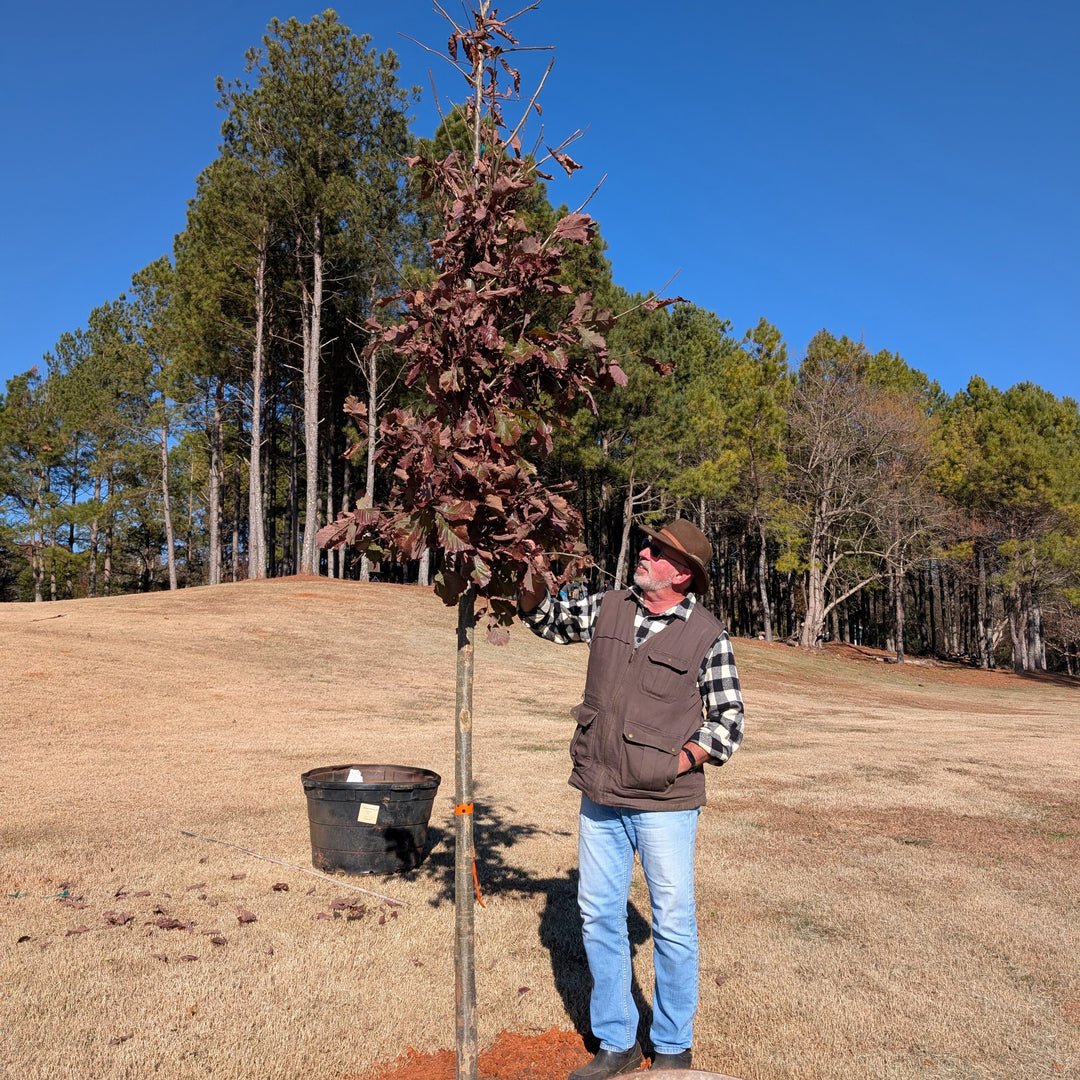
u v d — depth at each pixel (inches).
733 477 1226.0
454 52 122.3
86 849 210.1
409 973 146.9
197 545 2004.2
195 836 227.6
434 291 105.6
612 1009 115.1
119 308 1777.8
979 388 1800.0
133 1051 116.5
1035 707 1025.5
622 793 112.3
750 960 159.2
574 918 176.9
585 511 1529.3
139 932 159.9
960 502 1556.3
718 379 1478.8
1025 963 160.4
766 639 1441.9
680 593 121.1
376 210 1087.0
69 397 1686.8
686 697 114.7
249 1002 133.0
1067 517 1487.5
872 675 1246.9
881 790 325.1
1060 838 255.8
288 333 1310.3
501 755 374.6
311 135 1083.9
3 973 138.8
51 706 416.2
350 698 545.0
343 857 201.8
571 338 114.3
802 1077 118.6
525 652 867.4
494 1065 118.5
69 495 1801.2
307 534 1165.1
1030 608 1684.3
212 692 509.0
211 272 1171.3
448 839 239.6
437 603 1037.2
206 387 1432.1
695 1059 122.6
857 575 1678.2
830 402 1374.3
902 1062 122.9
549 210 793.6
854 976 152.9
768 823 266.7
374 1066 117.1
